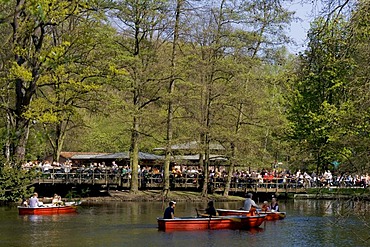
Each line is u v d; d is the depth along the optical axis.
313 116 34.53
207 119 40.38
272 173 46.78
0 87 21.89
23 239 22.86
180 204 38.69
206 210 27.53
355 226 27.50
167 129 40.66
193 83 39.00
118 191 42.28
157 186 42.88
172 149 41.44
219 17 40.09
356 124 16.23
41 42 19.47
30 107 21.31
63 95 29.31
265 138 42.84
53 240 22.72
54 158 43.50
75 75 30.62
